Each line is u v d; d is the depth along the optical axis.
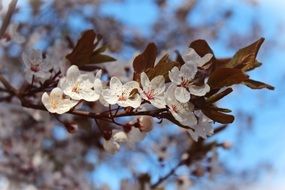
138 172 0.85
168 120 0.45
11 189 0.97
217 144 0.69
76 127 0.50
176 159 0.73
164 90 0.42
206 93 0.43
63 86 0.43
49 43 1.29
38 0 1.30
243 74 0.42
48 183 0.98
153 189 0.71
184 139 0.93
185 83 0.42
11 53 1.13
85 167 1.16
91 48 0.49
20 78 1.05
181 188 0.71
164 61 0.43
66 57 0.49
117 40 1.48
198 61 0.43
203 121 0.44
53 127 1.08
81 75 0.44
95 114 0.45
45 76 0.49
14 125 1.03
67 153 1.15
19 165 0.98
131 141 0.48
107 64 0.55
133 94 0.42
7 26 0.54
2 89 0.54
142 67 0.43
